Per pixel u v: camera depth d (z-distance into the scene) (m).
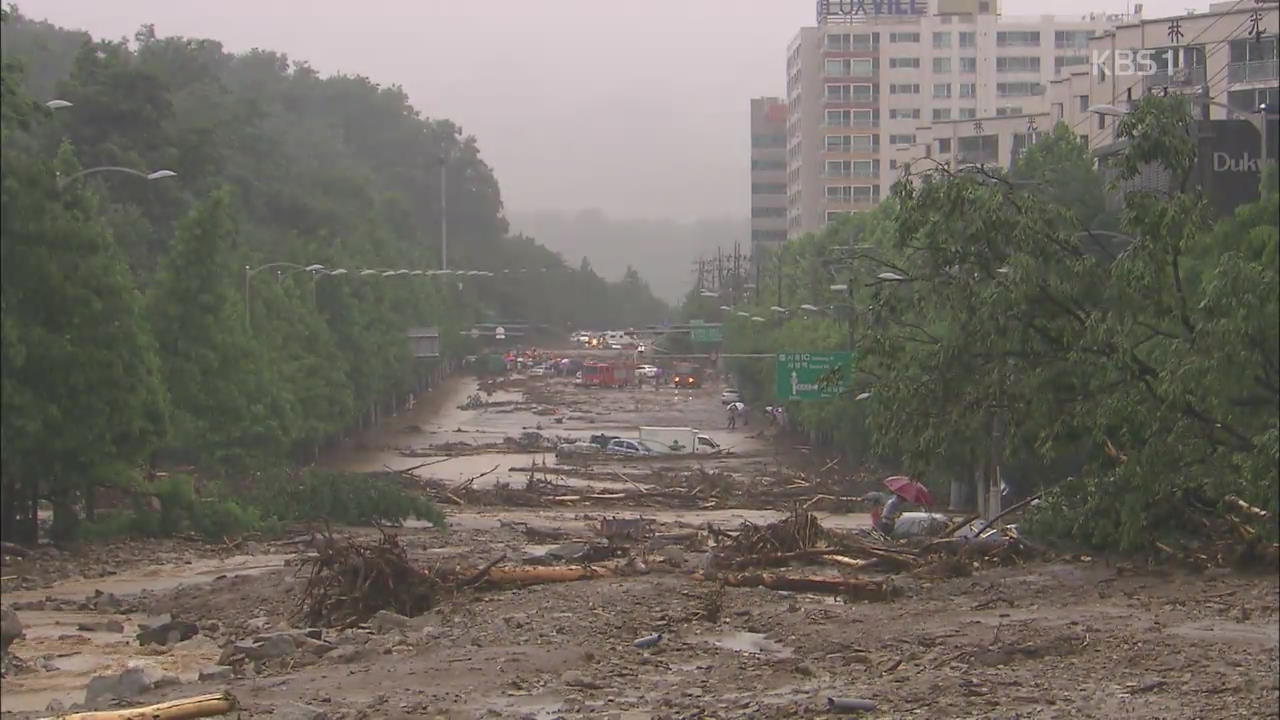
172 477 45.38
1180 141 24.66
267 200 122.81
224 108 130.12
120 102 87.19
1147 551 27.36
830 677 17.67
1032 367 26.45
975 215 26.56
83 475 42.31
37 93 143.75
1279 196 34.41
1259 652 18.75
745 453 88.62
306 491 48.31
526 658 18.72
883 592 25.34
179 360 55.41
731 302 161.62
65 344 41.47
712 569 28.94
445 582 26.06
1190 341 23.62
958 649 19.50
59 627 26.03
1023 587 25.58
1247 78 74.81
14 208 41.47
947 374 27.41
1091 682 16.94
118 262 43.91
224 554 40.91
